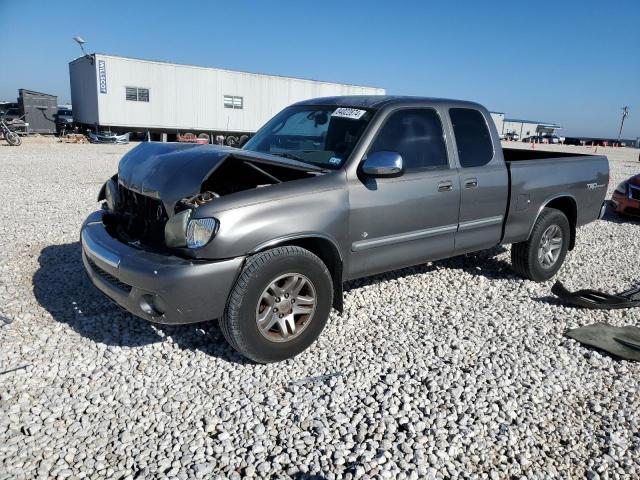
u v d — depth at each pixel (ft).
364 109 14.12
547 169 17.60
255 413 10.02
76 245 20.49
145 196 12.60
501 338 13.75
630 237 27.07
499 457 9.14
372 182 13.01
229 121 98.94
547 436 9.78
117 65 86.58
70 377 10.95
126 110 89.04
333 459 8.84
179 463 8.57
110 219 14.17
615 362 12.75
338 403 10.46
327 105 15.29
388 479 8.41
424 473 8.59
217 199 10.94
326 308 12.34
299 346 12.04
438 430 9.72
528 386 11.44
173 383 10.94
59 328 13.09
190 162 12.17
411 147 14.20
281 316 11.66
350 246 12.84
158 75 90.48
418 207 14.02
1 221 24.59
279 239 11.28
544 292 17.61
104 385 10.72
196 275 10.44
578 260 21.98
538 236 17.66
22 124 100.58
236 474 8.39
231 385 10.96
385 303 15.87
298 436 9.39
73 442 8.96
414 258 14.55
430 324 14.47
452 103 15.52
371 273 13.75
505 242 16.92
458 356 12.62
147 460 8.63
